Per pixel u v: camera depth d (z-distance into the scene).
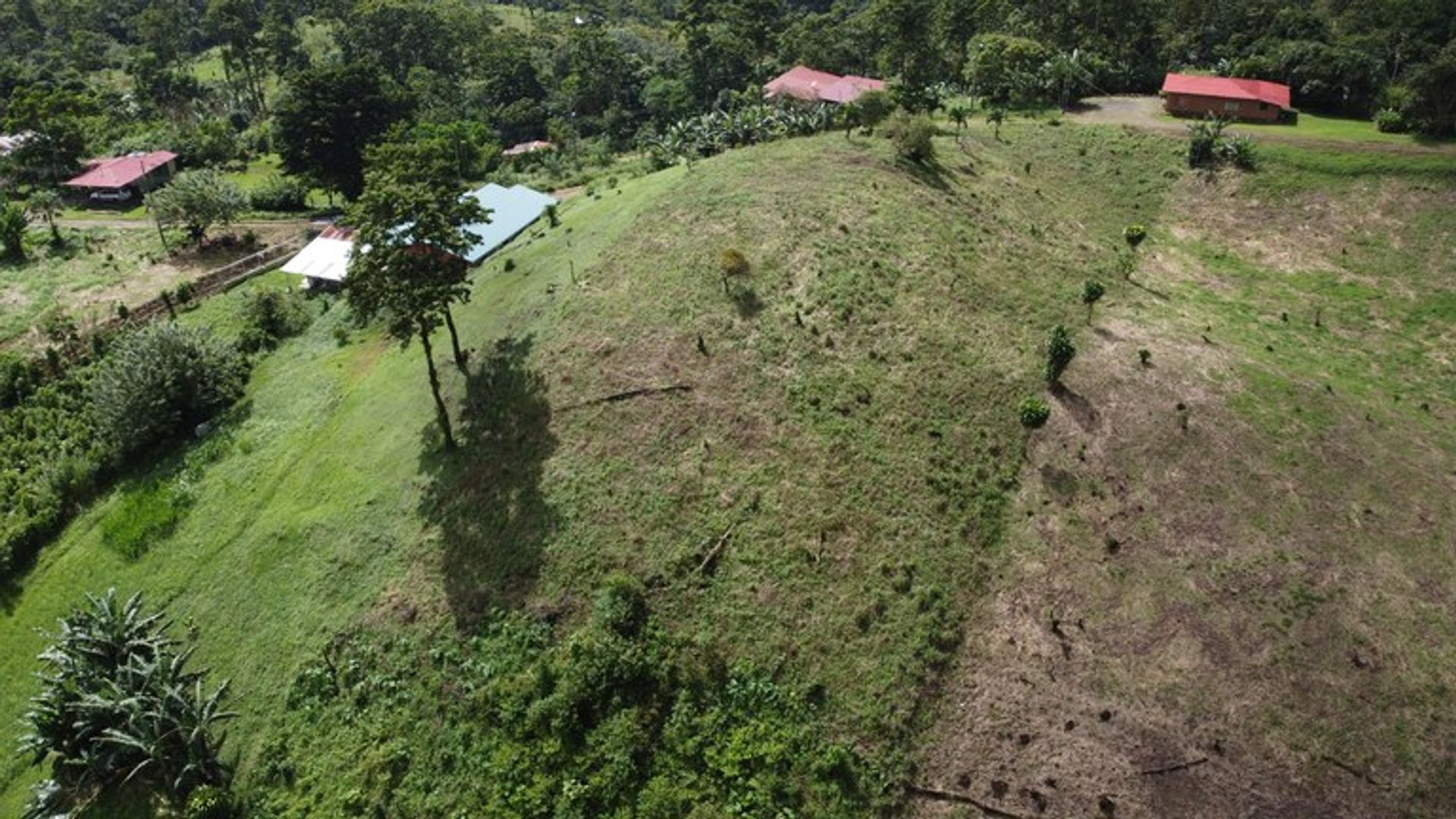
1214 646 32.81
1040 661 32.81
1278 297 58.16
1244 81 84.00
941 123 80.94
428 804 30.72
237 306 68.56
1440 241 60.88
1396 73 91.25
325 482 44.97
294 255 78.94
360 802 31.12
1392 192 65.31
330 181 92.19
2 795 36.28
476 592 36.47
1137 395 43.59
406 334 41.53
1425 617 33.72
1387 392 48.34
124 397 51.97
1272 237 64.25
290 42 140.50
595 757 30.53
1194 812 28.84
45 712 34.69
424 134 99.38
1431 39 93.00
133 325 65.12
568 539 37.38
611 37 156.62
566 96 135.62
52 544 47.50
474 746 31.91
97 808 33.59
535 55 152.25
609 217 60.50
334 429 48.97
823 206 56.06
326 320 64.44
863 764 30.30
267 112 135.00
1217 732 30.47
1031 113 85.81
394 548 39.53
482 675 33.72
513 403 44.72
